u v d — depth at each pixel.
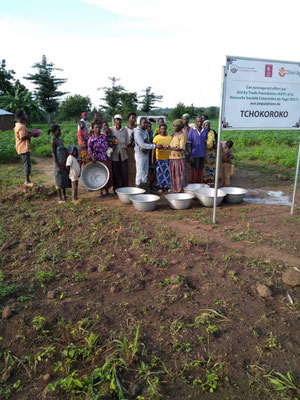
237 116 5.11
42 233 5.07
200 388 2.31
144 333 2.85
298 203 6.82
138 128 7.10
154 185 8.22
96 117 7.71
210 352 2.63
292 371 2.44
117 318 3.05
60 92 57.41
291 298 3.31
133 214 6.02
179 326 2.89
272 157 12.52
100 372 2.39
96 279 3.72
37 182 8.86
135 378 2.40
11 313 3.09
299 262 4.06
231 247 4.52
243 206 6.59
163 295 3.38
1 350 2.70
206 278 3.69
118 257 4.25
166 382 2.36
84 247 4.56
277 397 2.23
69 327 2.90
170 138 7.42
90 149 7.04
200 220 5.64
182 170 7.16
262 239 4.77
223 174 8.56
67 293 3.45
